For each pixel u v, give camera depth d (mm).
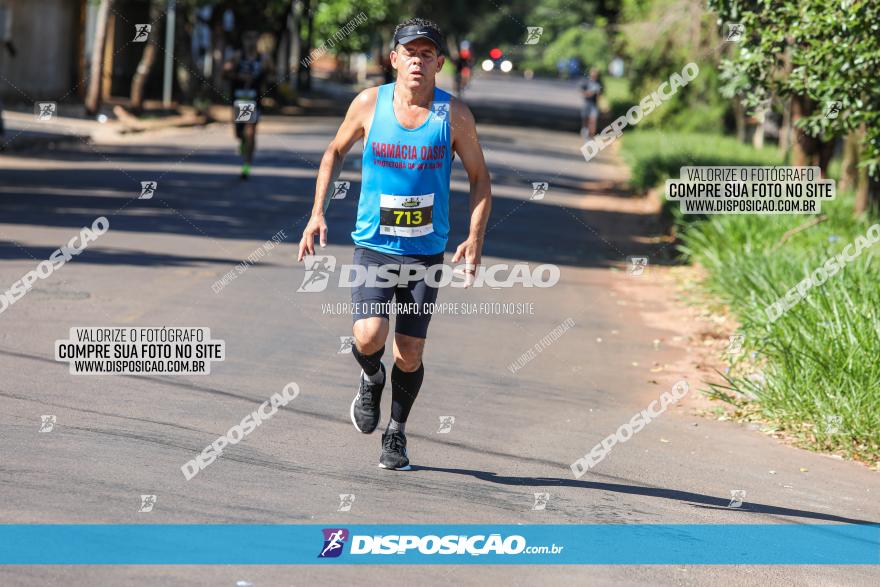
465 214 35000
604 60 111812
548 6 117312
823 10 19750
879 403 14484
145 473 10984
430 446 12805
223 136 59375
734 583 9336
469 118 11234
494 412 14508
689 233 28688
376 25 97125
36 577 8352
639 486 11961
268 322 18438
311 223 11242
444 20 126500
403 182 11180
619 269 27250
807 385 15102
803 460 13531
